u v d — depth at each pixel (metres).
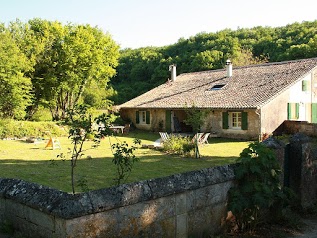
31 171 12.78
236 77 29.53
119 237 4.55
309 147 7.33
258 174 5.96
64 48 32.97
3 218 5.20
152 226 4.93
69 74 33.47
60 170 12.94
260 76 27.75
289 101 24.44
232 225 6.04
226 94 26.59
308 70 25.22
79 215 4.13
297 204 7.16
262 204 5.64
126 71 56.78
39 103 34.72
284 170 7.11
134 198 4.66
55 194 4.45
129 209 4.67
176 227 5.23
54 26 34.56
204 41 57.44
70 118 6.51
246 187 5.86
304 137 7.28
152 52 59.03
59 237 4.18
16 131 25.52
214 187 5.75
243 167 5.97
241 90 26.31
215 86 29.41
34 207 4.49
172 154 16.95
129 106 32.47
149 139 24.69
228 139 24.00
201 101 26.91
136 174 12.14
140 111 32.47
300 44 43.56
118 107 34.16
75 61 33.16
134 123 33.38
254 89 25.55
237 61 45.41
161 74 50.22
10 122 25.75
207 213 5.65
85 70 34.53
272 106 23.45
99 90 45.28
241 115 23.95
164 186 5.04
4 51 29.00
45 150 19.22
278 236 5.93
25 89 30.86
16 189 5.00
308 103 26.09
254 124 23.25
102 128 6.73
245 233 6.00
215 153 17.47
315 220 6.83
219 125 25.45
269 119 23.33
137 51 62.50
